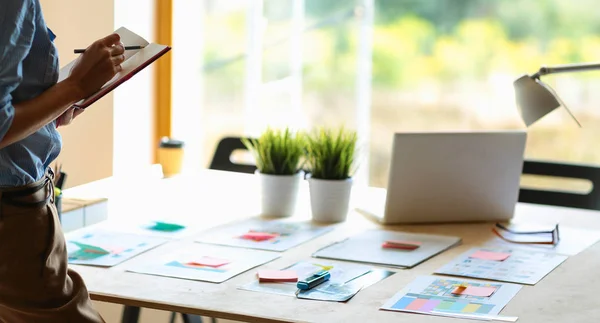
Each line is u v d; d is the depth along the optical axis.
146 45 1.64
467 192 2.34
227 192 2.76
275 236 2.16
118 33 1.68
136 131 3.63
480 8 3.90
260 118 4.04
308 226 2.30
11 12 1.38
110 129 3.47
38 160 1.58
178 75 3.82
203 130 4.06
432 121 3.99
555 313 1.55
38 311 1.62
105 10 3.40
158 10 3.71
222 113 4.05
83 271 1.81
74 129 3.52
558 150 3.90
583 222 2.45
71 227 2.28
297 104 4.02
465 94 3.95
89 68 1.51
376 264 1.90
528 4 3.86
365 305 1.59
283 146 2.42
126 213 2.41
